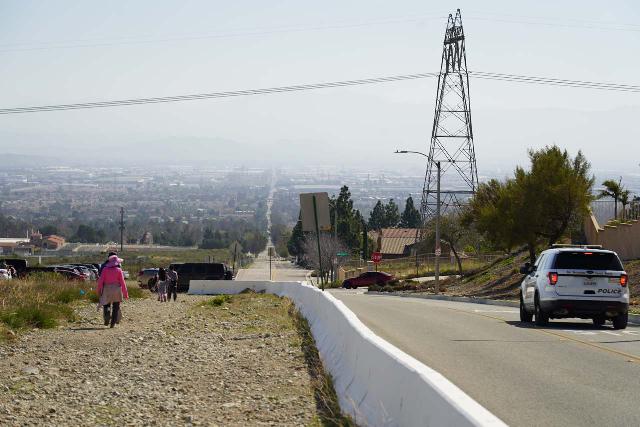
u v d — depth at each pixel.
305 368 18.02
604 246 54.59
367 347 12.60
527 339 21.08
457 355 17.78
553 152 54.88
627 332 23.61
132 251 185.25
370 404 11.55
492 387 13.75
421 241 94.62
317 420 12.66
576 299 24.56
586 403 12.38
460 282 68.50
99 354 20.53
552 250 25.69
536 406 12.14
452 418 7.82
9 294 33.50
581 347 19.31
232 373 17.58
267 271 132.12
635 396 12.95
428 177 84.81
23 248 171.88
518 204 54.88
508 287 55.78
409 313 31.45
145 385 16.16
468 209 69.25
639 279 41.41
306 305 28.95
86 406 14.16
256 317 31.50
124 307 38.41
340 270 104.00
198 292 60.00
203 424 12.68
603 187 66.25
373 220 176.50
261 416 13.16
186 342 23.17
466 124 82.12
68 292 37.97
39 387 15.84
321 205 32.09
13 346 21.66
